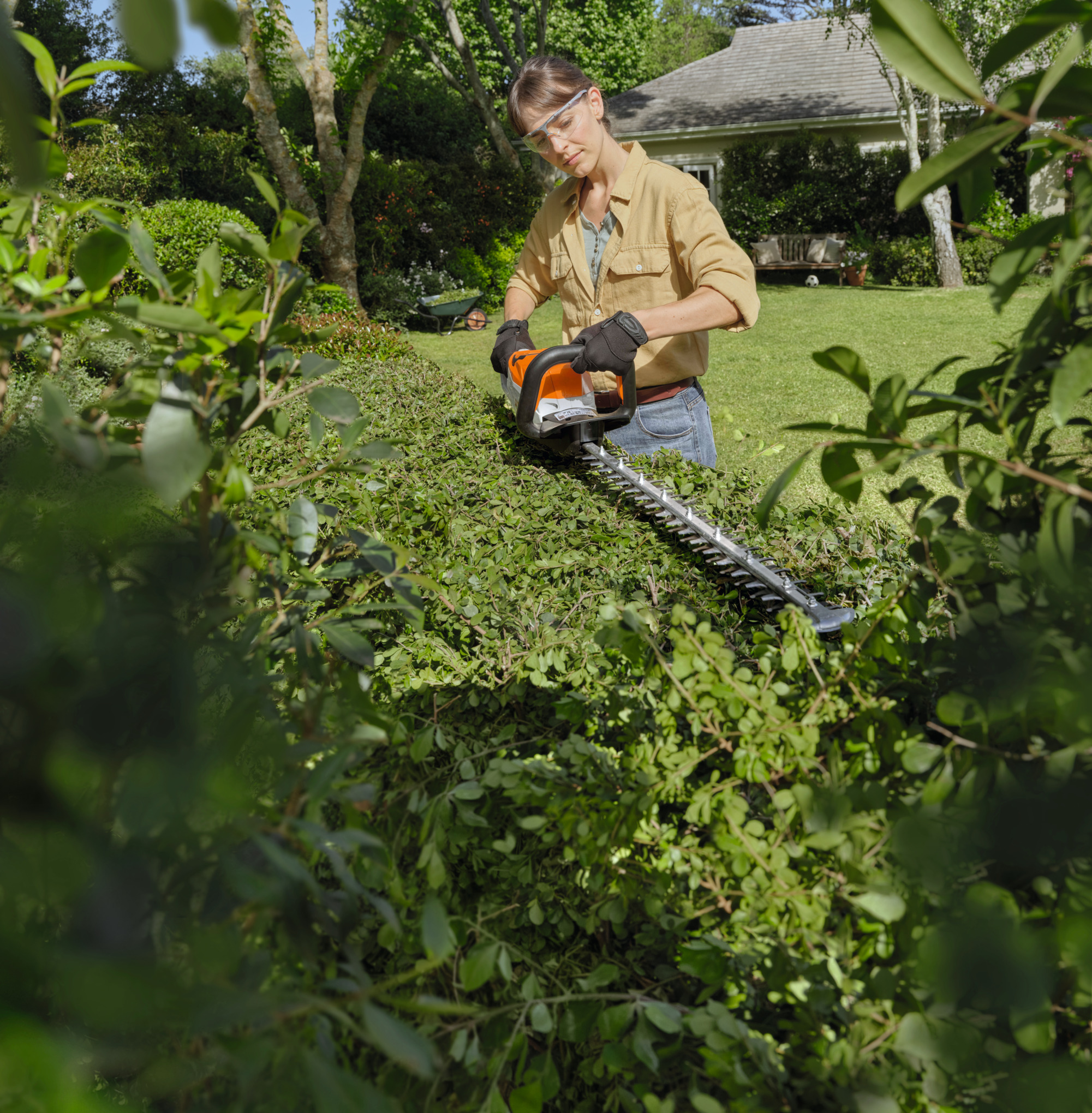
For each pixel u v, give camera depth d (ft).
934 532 2.93
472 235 53.16
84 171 35.42
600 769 3.57
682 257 9.71
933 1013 2.48
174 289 2.85
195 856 2.11
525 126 9.67
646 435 10.66
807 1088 2.62
